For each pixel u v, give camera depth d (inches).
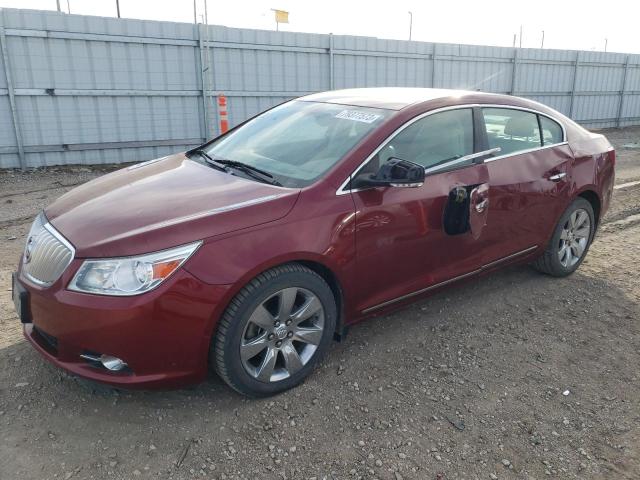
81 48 407.2
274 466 105.1
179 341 108.9
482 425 118.6
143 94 439.2
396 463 106.9
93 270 106.3
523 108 173.3
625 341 155.7
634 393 132.1
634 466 108.8
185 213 115.5
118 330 104.7
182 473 102.6
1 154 402.6
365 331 154.3
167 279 106.2
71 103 414.0
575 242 193.3
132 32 422.6
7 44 382.9
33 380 127.6
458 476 104.5
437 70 610.2
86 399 122.1
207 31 450.6
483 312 168.1
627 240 241.0
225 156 155.0
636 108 853.2
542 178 171.2
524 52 690.8
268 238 115.9
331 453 108.8
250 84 485.7
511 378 135.7
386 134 138.0
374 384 130.7
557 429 118.4
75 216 120.6
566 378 136.8
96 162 435.5
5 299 168.4
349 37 529.7
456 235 150.2
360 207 129.3
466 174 150.8
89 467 103.2
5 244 232.4
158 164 157.8
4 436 110.2
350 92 174.6
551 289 185.6
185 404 121.6
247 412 119.4
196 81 460.8
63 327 107.8
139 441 110.2
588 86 779.4
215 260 110.0
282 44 492.1
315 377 132.3
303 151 142.3
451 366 139.5
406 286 144.0
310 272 123.0
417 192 139.9
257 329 119.3
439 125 149.8
